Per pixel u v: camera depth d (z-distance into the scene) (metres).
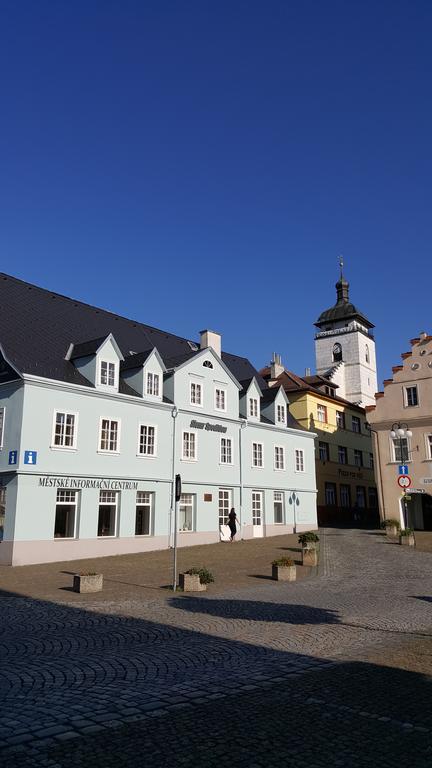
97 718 6.62
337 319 79.94
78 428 29.20
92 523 29.08
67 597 16.34
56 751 5.66
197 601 15.66
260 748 5.79
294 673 8.61
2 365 28.84
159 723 6.47
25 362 28.75
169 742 5.92
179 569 23.50
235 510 38.25
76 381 30.22
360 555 28.00
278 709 6.98
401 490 42.31
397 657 9.59
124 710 6.90
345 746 5.86
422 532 39.69
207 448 36.91
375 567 23.88
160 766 5.34
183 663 9.21
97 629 11.95
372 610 14.27
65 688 7.80
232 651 10.04
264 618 13.16
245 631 11.74
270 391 45.09
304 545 27.36
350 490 57.75
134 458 31.88
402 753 5.70
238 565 24.92
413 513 42.19
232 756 5.59
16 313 32.12
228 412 39.25
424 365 42.72
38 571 23.20
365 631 11.76
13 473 26.52
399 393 43.47
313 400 54.62
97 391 30.31
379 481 43.38
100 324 37.75
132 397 32.03
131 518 31.06
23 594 16.92
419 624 12.48
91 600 15.79
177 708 6.99
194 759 5.51
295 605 14.98
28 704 7.11
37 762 5.41
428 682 8.12
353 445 59.94
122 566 24.73
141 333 40.84
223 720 6.58
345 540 35.06
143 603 15.29
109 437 30.88
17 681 8.12
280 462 43.22
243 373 47.91
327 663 9.21
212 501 36.53
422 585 19.02
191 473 35.22
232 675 8.50
